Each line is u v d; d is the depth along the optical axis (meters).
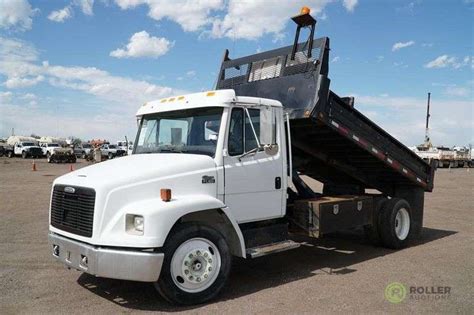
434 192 20.16
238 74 8.30
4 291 5.80
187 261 5.27
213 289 5.46
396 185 9.58
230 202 5.92
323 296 5.68
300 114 6.81
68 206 5.50
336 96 7.07
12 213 12.05
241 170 6.04
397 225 8.67
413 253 8.25
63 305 5.30
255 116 6.24
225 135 5.87
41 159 53.94
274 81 7.50
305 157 8.69
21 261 7.25
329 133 7.41
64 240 5.44
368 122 7.79
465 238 9.73
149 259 4.91
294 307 5.26
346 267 7.20
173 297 5.17
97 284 6.10
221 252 5.54
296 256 8.01
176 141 6.34
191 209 5.25
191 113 6.25
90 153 48.81
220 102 5.85
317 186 14.72
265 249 6.12
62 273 6.61
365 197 8.12
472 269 7.06
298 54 7.23
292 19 7.09
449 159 51.72
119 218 5.05
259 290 5.93
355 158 8.52
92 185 5.17
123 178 5.21
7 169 32.47
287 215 7.28
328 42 6.90
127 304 5.35
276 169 6.50
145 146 6.75
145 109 6.84
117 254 4.92
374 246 8.86
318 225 6.93
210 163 5.76
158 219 4.97
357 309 5.21
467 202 16.33
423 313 5.11
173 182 5.44
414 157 9.05
